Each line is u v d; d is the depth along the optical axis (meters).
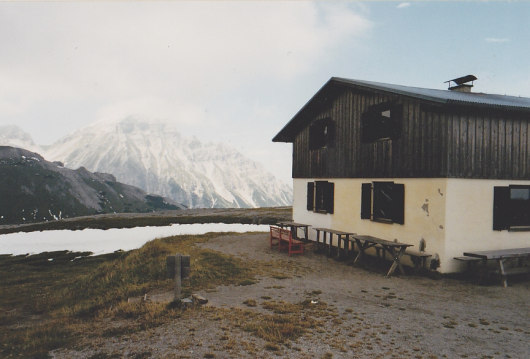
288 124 19.41
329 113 16.61
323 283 10.23
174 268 7.93
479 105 10.30
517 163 11.65
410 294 9.01
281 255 14.91
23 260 22.69
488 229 11.10
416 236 11.52
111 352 5.58
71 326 7.18
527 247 11.70
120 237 31.66
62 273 17.83
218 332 6.23
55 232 37.44
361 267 12.46
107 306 8.69
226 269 11.84
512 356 5.43
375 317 7.17
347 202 15.16
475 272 10.81
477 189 10.92
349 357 5.30
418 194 11.46
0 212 157.25
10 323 8.88
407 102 11.98
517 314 7.47
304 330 6.36
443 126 10.56
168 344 5.77
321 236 17.00
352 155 14.85
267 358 5.23
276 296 8.81
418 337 6.14
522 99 15.33
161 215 58.81
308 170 18.36
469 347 5.74
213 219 42.38
